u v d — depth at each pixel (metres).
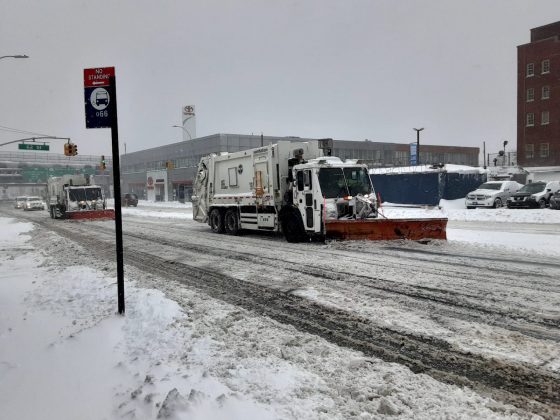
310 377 4.33
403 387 4.15
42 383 4.34
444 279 8.50
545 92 47.69
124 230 21.55
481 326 5.81
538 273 8.90
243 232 19.00
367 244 13.04
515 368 4.58
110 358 4.88
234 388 4.08
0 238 19.33
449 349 5.11
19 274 10.45
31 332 5.95
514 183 29.70
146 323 6.04
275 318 6.43
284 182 15.52
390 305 6.87
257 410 3.62
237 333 5.71
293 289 8.11
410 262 10.33
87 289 8.41
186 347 5.15
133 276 9.77
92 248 14.79
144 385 4.07
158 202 68.31
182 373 4.34
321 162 14.23
